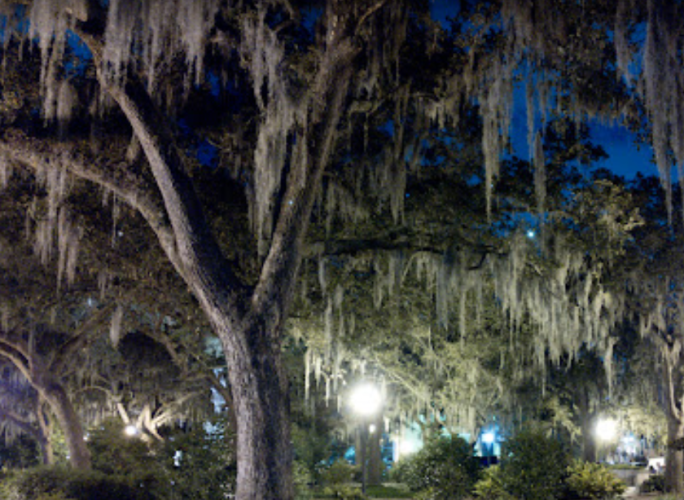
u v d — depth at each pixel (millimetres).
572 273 17031
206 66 13523
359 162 13812
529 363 24484
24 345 18453
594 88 12312
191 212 10195
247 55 12094
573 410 29453
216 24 11742
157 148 10531
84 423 33094
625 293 18641
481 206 13922
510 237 14258
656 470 31531
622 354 25234
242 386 9453
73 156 11883
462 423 23031
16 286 16344
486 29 11211
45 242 13852
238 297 9758
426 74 12430
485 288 17609
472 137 13812
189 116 14484
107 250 14641
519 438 17938
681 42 9391
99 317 18938
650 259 17891
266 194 10672
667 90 8742
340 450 37188
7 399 27047
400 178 13312
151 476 15148
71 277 13734
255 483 9094
